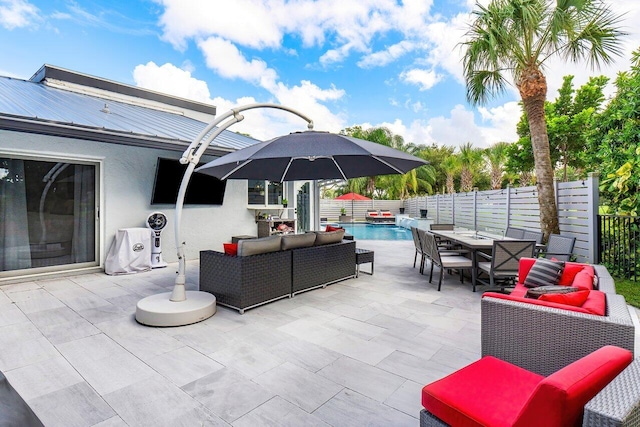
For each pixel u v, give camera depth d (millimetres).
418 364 3137
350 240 7055
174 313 4035
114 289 5750
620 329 2055
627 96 6406
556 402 1268
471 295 5418
